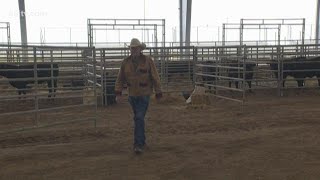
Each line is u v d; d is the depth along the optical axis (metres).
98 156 6.99
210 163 6.55
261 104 12.43
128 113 11.30
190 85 15.26
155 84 7.05
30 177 5.96
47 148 7.51
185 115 10.79
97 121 10.12
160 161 6.66
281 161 6.62
